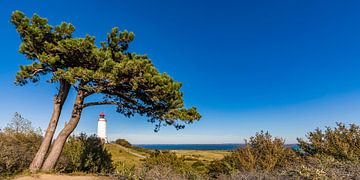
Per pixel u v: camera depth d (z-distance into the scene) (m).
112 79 13.40
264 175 10.61
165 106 15.32
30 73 14.20
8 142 16.38
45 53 13.80
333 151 12.70
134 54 16.52
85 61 14.42
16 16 13.66
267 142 13.98
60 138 14.67
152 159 16.81
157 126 16.03
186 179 12.81
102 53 13.79
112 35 16.39
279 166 12.88
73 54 14.12
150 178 12.01
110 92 15.29
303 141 14.26
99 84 14.22
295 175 10.10
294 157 13.34
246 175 10.81
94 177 13.60
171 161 16.52
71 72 13.23
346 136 13.23
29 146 17.70
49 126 14.95
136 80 13.84
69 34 14.74
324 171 9.64
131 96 15.20
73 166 16.06
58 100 15.21
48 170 14.06
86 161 16.06
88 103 15.42
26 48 14.38
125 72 13.69
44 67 14.37
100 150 17.56
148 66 13.88
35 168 13.96
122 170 13.39
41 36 13.95
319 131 14.02
